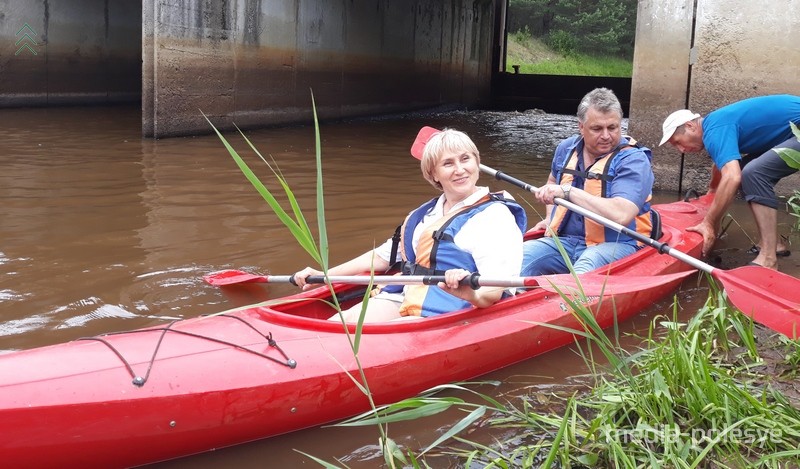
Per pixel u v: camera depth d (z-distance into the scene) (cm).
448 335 299
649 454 230
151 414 236
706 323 352
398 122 1382
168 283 391
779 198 645
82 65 1350
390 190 654
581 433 252
